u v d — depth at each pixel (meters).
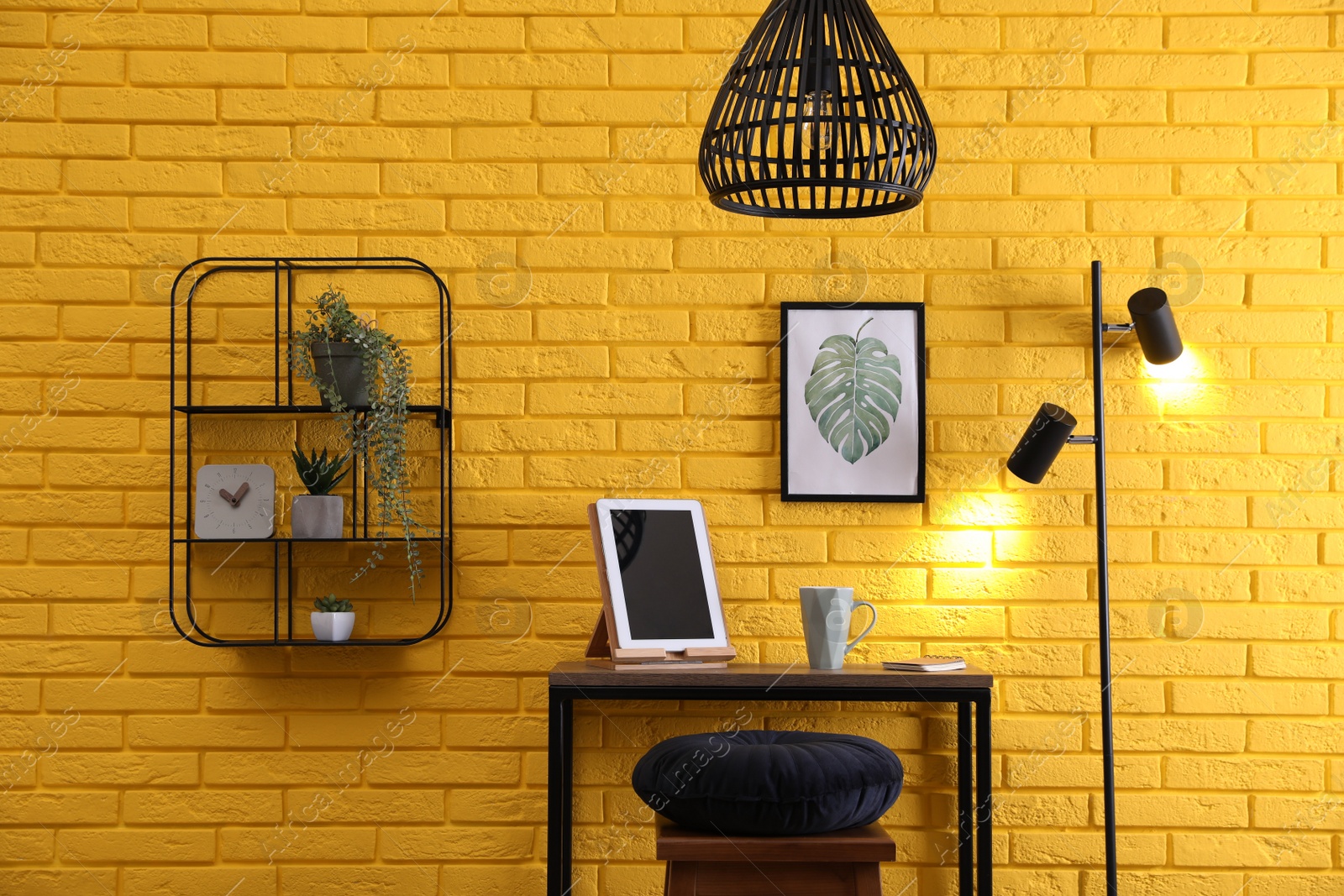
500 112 2.22
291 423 2.18
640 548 1.98
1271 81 2.22
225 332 2.19
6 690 2.13
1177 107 2.22
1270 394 2.20
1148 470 2.19
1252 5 2.23
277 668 2.14
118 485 2.17
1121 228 2.21
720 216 2.21
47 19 2.21
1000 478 2.19
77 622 2.14
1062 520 2.18
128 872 2.11
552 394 2.19
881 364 2.19
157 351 2.19
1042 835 2.13
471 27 2.23
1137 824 2.13
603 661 2.00
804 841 1.62
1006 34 2.23
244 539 2.04
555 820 1.81
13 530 2.16
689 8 2.23
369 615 2.16
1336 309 2.21
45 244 2.20
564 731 2.01
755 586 2.16
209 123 2.22
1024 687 2.15
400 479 2.05
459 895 2.12
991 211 2.21
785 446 2.17
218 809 2.12
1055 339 2.20
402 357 2.08
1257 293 2.21
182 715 2.14
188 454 2.08
